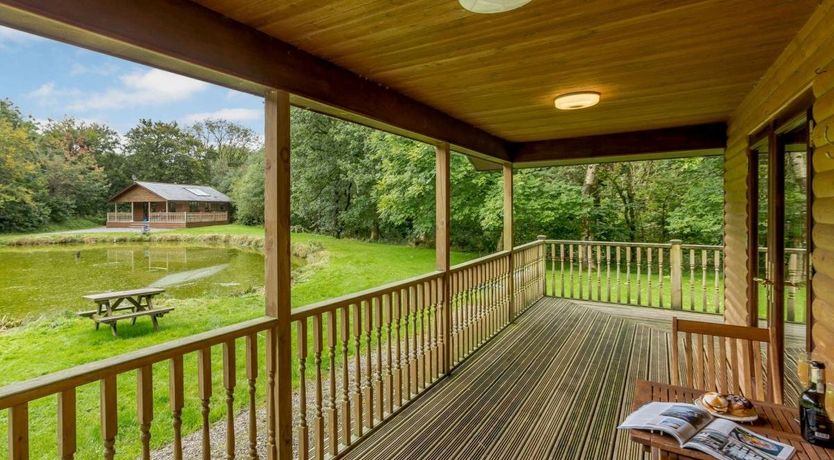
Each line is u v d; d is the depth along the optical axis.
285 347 2.00
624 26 1.84
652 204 9.99
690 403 1.56
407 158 9.48
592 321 5.06
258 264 10.16
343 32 1.86
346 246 12.60
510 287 5.00
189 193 13.88
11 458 1.11
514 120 3.79
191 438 2.79
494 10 1.56
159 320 5.50
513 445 2.34
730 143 3.79
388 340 2.76
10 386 1.12
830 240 1.71
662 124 4.05
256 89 1.93
